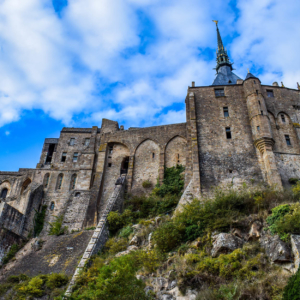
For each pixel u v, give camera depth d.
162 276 24.70
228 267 23.30
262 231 27.02
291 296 18.67
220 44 61.91
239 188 36.00
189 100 43.84
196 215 30.17
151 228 32.53
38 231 44.22
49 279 29.33
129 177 45.53
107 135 50.44
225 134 40.75
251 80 43.06
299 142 39.97
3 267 35.12
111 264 22.45
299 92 44.34
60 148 54.16
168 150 46.50
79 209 44.41
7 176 52.50
